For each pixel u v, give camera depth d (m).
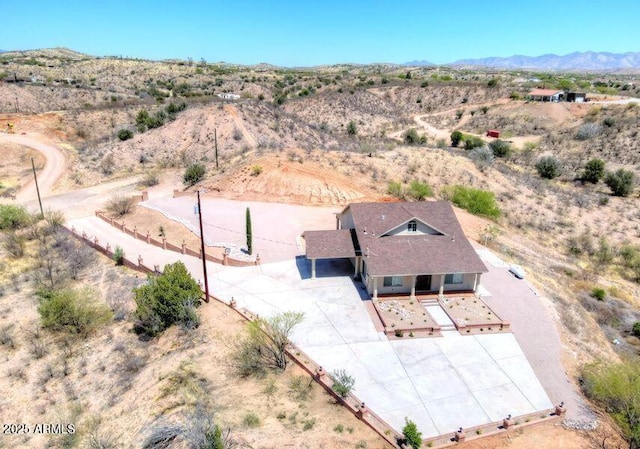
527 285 29.70
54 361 23.03
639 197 56.28
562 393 19.64
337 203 45.53
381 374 20.47
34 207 50.16
